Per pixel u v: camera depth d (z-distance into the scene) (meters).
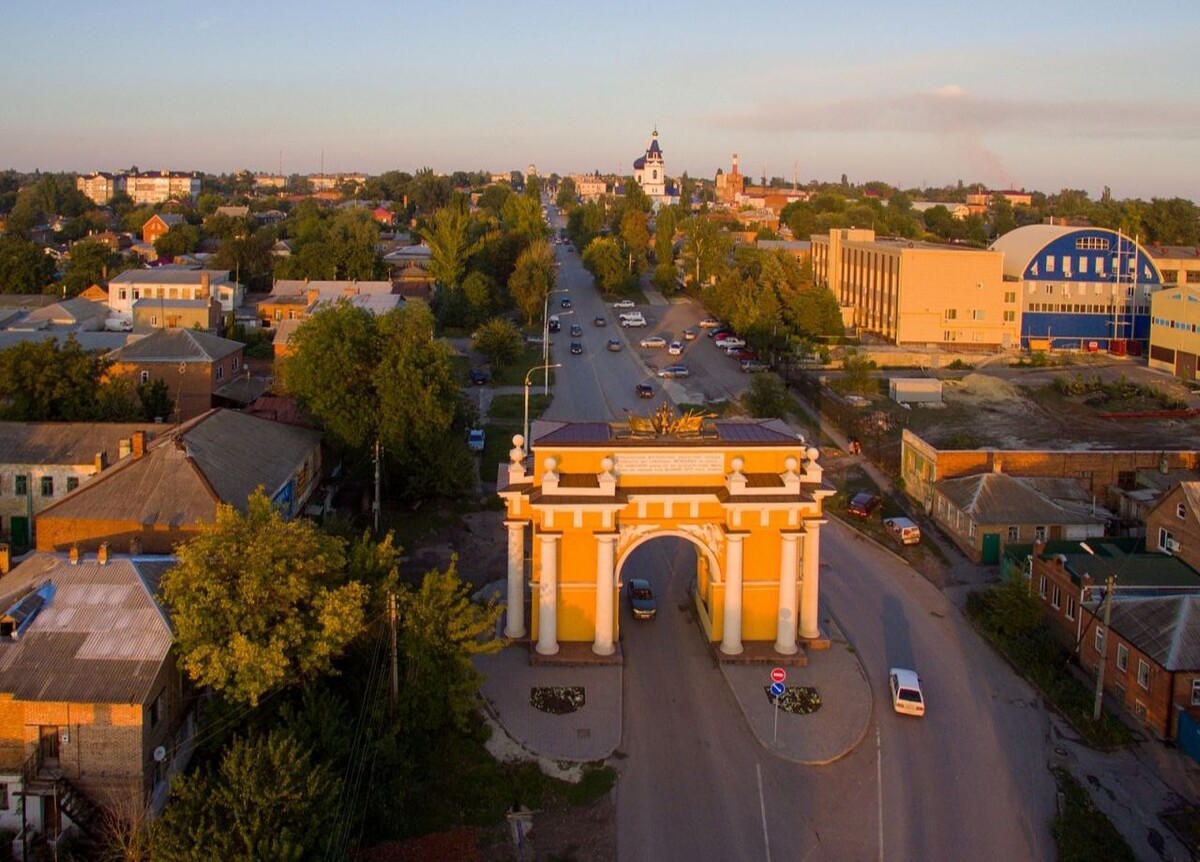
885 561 59.22
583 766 38.47
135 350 87.19
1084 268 127.00
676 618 51.53
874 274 136.62
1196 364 109.50
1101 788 37.59
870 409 93.88
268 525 37.84
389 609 38.09
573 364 116.50
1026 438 84.62
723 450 46.88
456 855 32.94
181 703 35.69
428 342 70.81
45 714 32.44
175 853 27.34
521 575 47.94
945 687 44.78
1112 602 45.03
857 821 35.50
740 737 40.66
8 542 58.28
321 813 29.33
